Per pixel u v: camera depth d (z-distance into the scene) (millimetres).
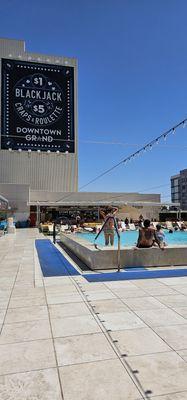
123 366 3420
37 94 46188
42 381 3154
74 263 10523
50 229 26516
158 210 43844
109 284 7230
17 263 10734
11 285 7316
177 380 3139
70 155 46656
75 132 47094
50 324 4695
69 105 47250
